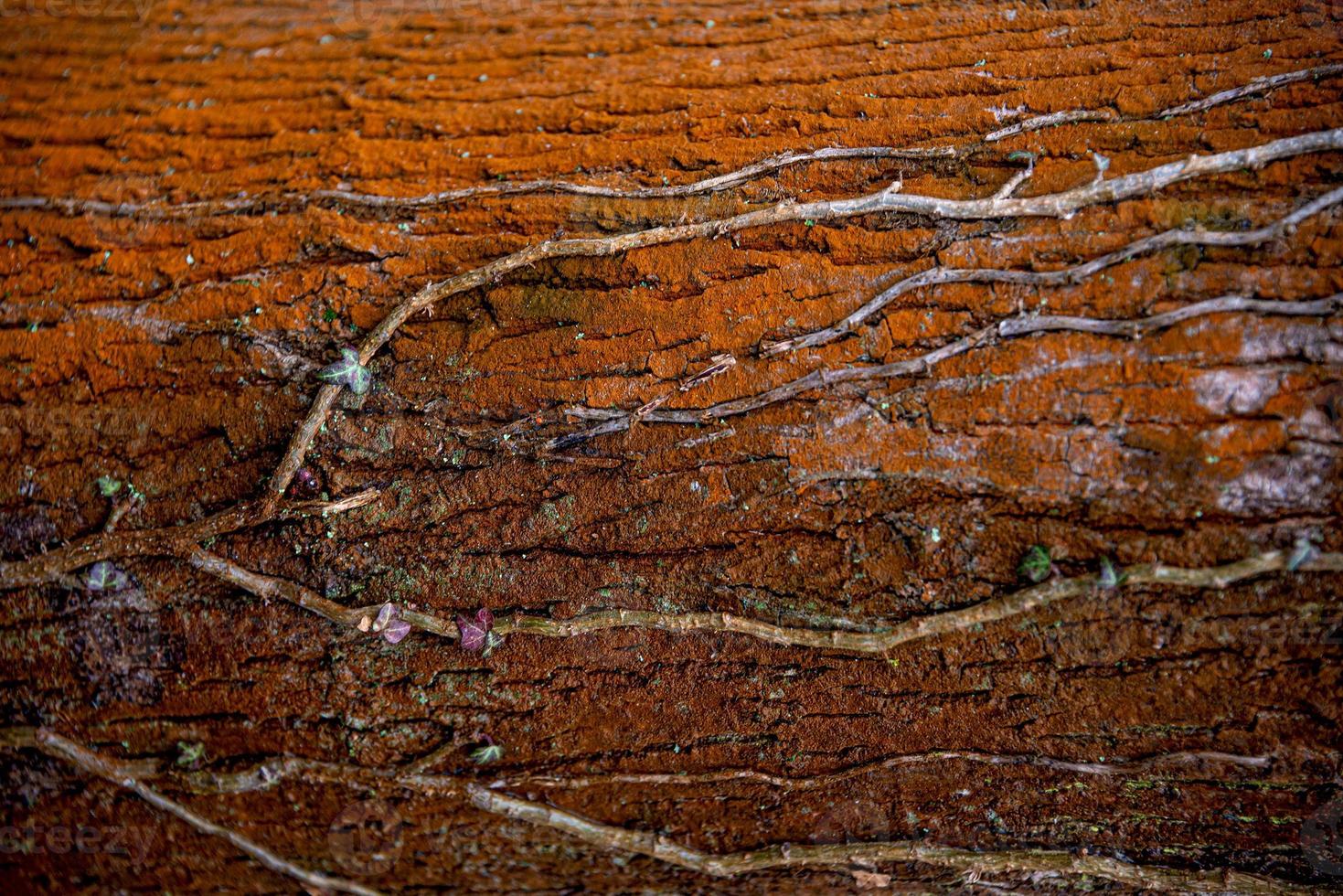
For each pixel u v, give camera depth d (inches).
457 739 35.4
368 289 35.5
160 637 35.4
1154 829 35.3
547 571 34.9
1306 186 34.0
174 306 35.8
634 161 36.1
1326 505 33.1
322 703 35.4
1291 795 34.4
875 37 37.6
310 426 35.1
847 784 35.3
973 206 34.7
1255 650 33.6
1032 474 33.8
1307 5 35.8
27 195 37.1
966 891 36.2
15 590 35.5
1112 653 34.0
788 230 35.2
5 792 36.3
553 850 36.3
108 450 35.6
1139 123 35.0
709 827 35.9
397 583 35.1
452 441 35.1
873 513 34.3
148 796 36.0
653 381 34.8
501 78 38.3
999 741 34.7
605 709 35.2
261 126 37.8
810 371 34.4
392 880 36.9
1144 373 33.6
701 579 34.7
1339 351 33.2
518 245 35.6
